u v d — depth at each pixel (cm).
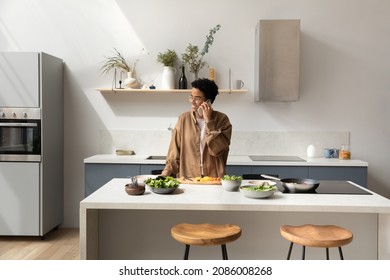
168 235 253
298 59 427
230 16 466
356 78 464
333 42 462
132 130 478
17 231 417
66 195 482
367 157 468
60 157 468
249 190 220
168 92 474
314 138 468
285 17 463
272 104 469
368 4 459
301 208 206
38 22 473
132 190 228
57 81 457
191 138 302
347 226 249
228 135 298
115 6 472
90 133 480
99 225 254
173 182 236
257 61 441
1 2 473
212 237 199
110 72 475
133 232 254
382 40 461
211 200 216
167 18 470
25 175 416
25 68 412
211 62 468
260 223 250
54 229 472
